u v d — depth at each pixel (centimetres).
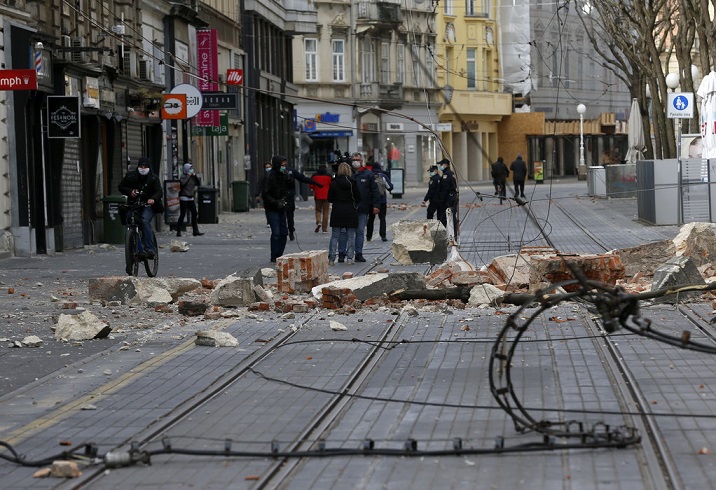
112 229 4612
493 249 3869
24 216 3969
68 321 1977
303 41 11281
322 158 11431
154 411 1370
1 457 1152
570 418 1262
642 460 1067
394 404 1379
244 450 1162
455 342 1859
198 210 6131
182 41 6372
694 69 6394
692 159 4962
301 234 5112
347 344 1866
